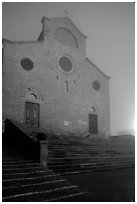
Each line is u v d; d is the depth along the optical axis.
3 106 17.98
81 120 23.34
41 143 10.02
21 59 20.16
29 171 8.52
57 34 24.20
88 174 10.81
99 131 24.94
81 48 25.69
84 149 14.84
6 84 18.55
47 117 20.64
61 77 22.75
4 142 13.21
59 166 10.58
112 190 7.71
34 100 20.16
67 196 6.71
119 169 13.05
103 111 26.05
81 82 24.50
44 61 21.75
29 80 20.20
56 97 21.78
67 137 17.94
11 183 7.04
